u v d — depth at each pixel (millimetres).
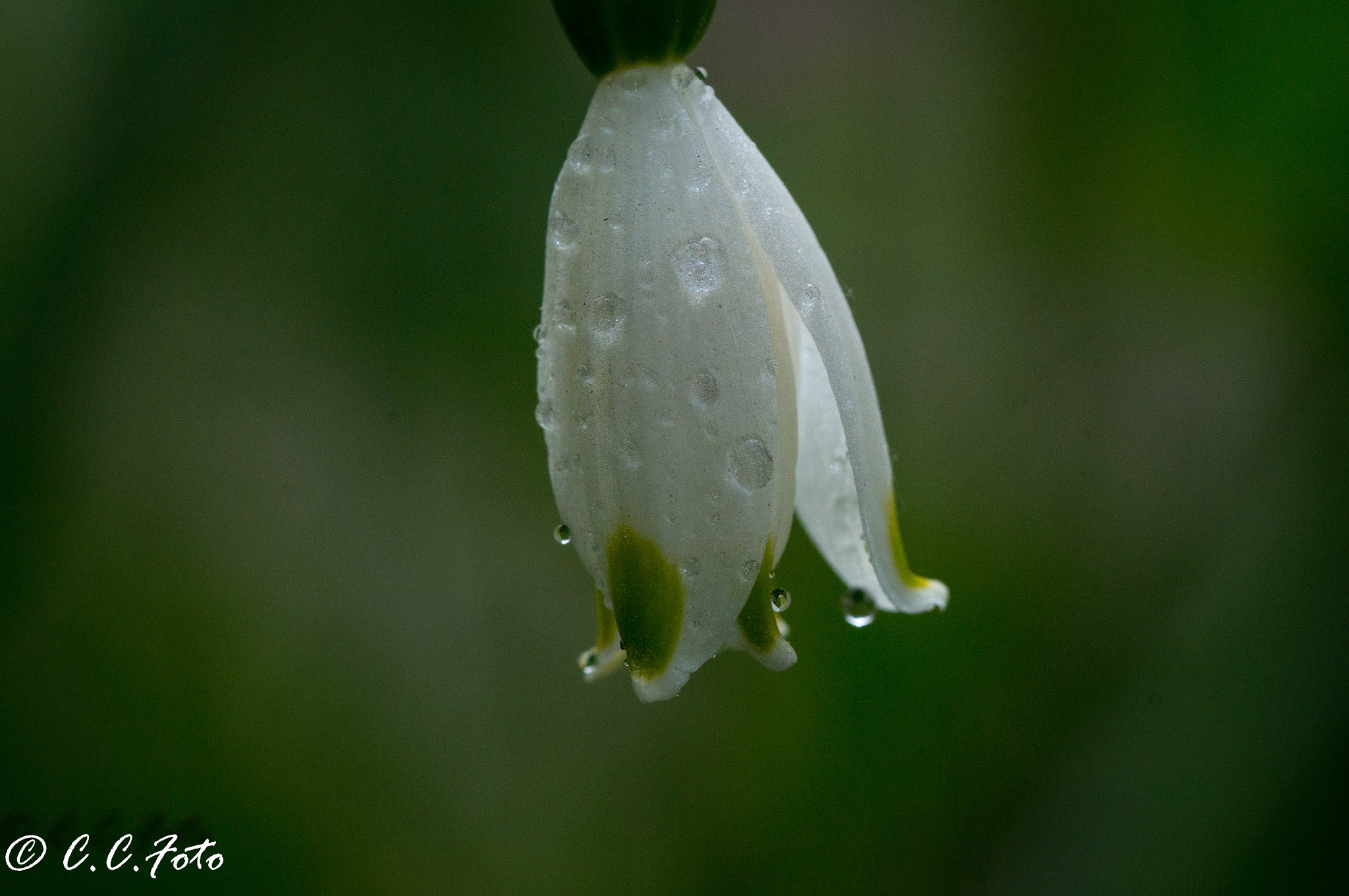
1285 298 178
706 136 137
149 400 189
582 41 138
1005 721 181
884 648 178
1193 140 176
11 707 181
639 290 135
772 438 135
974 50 194
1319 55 167
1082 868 168
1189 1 169
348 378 194
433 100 183
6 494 162
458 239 187
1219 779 166
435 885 195
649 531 134
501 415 195
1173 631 175
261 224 181
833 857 179
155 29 163
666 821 193
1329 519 167
